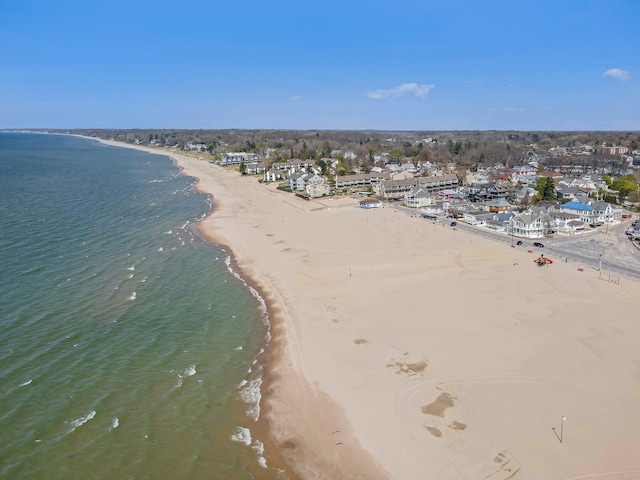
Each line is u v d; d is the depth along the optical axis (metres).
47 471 35.91
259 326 60.44
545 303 64.19
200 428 41.19
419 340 54.66
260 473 36.09
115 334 57.31
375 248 93.50
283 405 44.00
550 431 38.62
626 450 36.31
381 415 41.72
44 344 54.16
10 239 95.19
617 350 51.03
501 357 50.22
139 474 36.03
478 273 77.25
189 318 62.41
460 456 36.38
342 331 57.94
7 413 42.06
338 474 35.56
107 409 43.34
